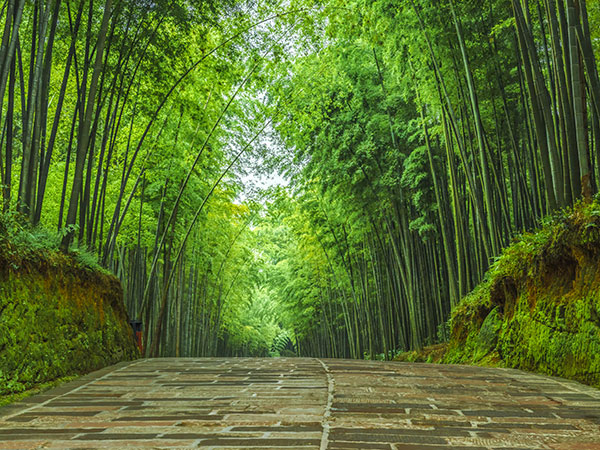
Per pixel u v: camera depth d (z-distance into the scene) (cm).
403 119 1061
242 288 2306
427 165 1012
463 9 760
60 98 588
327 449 207
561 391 361
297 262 2206
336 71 1144
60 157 1068
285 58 898
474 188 768
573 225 446
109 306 637
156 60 746
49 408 319
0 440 232
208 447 212
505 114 795
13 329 381
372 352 1337
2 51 424
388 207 1159
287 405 311
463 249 852
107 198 1056
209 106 1031
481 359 640
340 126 1101
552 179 571
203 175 1192
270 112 1033
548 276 510
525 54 552
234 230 1803
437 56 806
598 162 509
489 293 686
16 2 448
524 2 578
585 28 459
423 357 959
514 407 304
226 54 840
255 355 4306
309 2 834
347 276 1645
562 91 493
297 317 2358
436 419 269
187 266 1561
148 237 1124
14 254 398
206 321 2030
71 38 607
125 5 653
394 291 1228
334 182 1171
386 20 845
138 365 559
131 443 221
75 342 493
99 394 370
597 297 402
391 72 1043
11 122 525
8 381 361
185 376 452
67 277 509
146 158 936
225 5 737
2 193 471
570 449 207
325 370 479
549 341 468
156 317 1309
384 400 325
